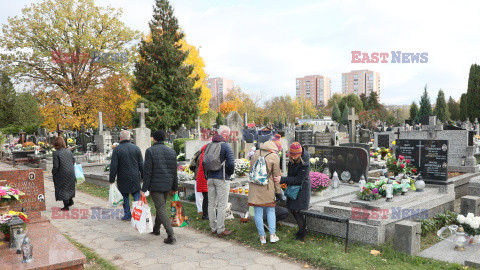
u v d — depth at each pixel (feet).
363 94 274.57
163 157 18.49
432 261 15.88
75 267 12.78
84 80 116.67
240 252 17.30
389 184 20.33
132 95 123.75
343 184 29.25
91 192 34.55
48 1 106.93
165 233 20.68
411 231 16.61
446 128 52.24
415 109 187.83
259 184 17.63
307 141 66.23
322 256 16.06
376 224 17.80
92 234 20.42
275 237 18.13
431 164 25.03
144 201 18.53
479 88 166.61
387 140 52.31
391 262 15.56
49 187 38.45
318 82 565.94
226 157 19.44
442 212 23.49
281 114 253.24
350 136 52.01
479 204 22.25
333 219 17.31
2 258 12.88
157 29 110.52
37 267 12.03
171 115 107.55
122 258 16.51
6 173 17.20
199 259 16.37
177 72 107.55
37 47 108.68
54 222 23.09
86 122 114.11
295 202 18.47
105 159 53.01
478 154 43.62
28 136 94.32
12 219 14.08
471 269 14.74
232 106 264.11
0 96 141.38
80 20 111.24
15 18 106.01
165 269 15.19
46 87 113.29
